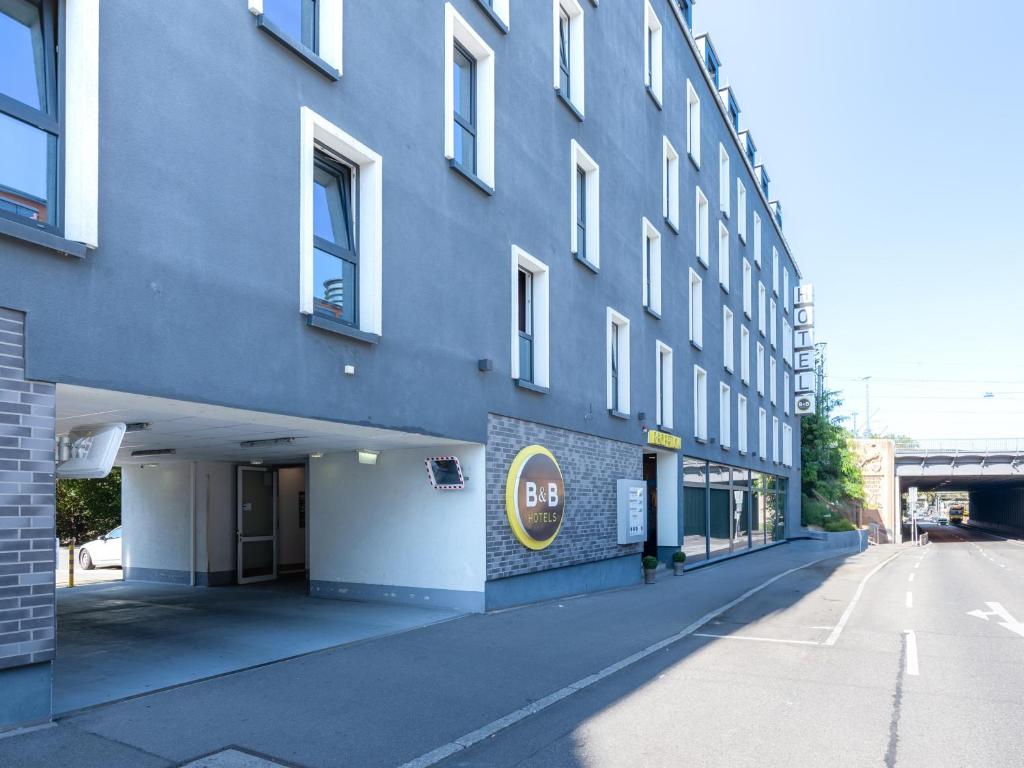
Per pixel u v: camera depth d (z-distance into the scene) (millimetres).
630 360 16953
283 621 9953
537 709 6387
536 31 13328
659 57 19906
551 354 13297
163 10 6422
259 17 7363
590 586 14609
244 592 12969
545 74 13562
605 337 15688
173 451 12031
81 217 5625
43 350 5367
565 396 13742
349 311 8906
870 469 52969
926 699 6863
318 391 7926
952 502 121750
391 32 9414
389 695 6641
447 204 10445
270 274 7363
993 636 10227
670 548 19750
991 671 8016
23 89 5602
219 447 11242
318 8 8516
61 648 8172
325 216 8758
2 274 5148
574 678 7438
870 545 46562
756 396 30406
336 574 12109
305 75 7969
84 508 17453
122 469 15578
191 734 5449
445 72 10539
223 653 7984
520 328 12914
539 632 9680
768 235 34812
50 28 5840
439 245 10227
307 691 6664
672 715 6285
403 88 9609
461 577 10977
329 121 8250
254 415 7477
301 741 5422
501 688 7000
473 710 6297
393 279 9250
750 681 7473
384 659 7938
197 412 7211
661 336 19203
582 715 6242
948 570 23250
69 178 5684
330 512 12258
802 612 12484
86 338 5660
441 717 6074
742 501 27672
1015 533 66812
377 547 11742
